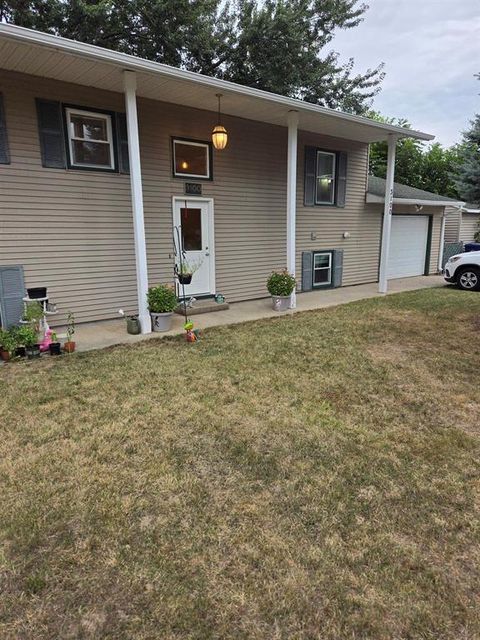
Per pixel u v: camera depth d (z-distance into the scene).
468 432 3.21
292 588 1.82
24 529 2.14
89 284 6.33
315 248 9.42
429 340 5.65
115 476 2.60
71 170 5.91
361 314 7.17
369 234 10.60
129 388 3.97
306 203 9.00
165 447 2.94
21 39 4.14
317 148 8.94
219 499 2.39
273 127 8.14
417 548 2.05
